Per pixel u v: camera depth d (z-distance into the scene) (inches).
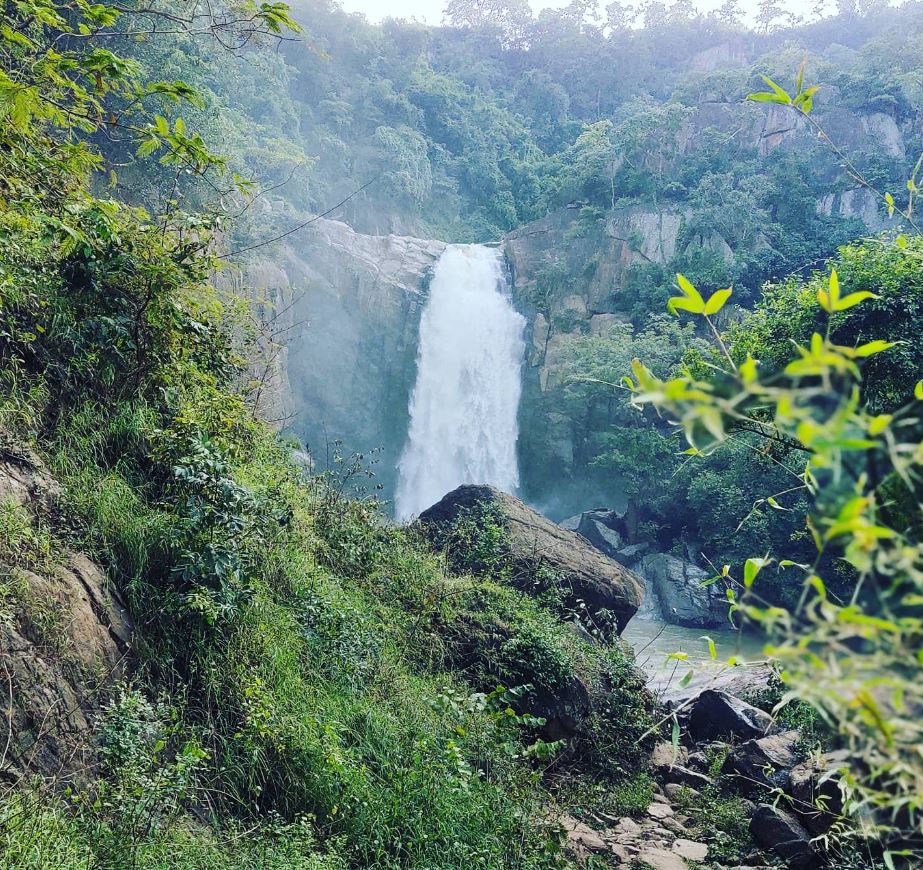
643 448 1469.0
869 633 38.5
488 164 2938.0
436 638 344.5
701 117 2246.6
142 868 147.8
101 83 177.8
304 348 1669.5
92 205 236.7
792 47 2343.8
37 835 136.7
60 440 227.8
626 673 418.9
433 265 1911.9
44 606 179.5
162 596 214.1
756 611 41.5
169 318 255.6
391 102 2795.3
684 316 1780.3
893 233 475.2
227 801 193.3
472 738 271.3
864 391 344.2
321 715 229.6
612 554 1457.9
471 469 1797.5
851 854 221.0
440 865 207.0
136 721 176.6
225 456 259.0
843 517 36.6
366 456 1760.6
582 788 345.1
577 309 1959.9
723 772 381.1
